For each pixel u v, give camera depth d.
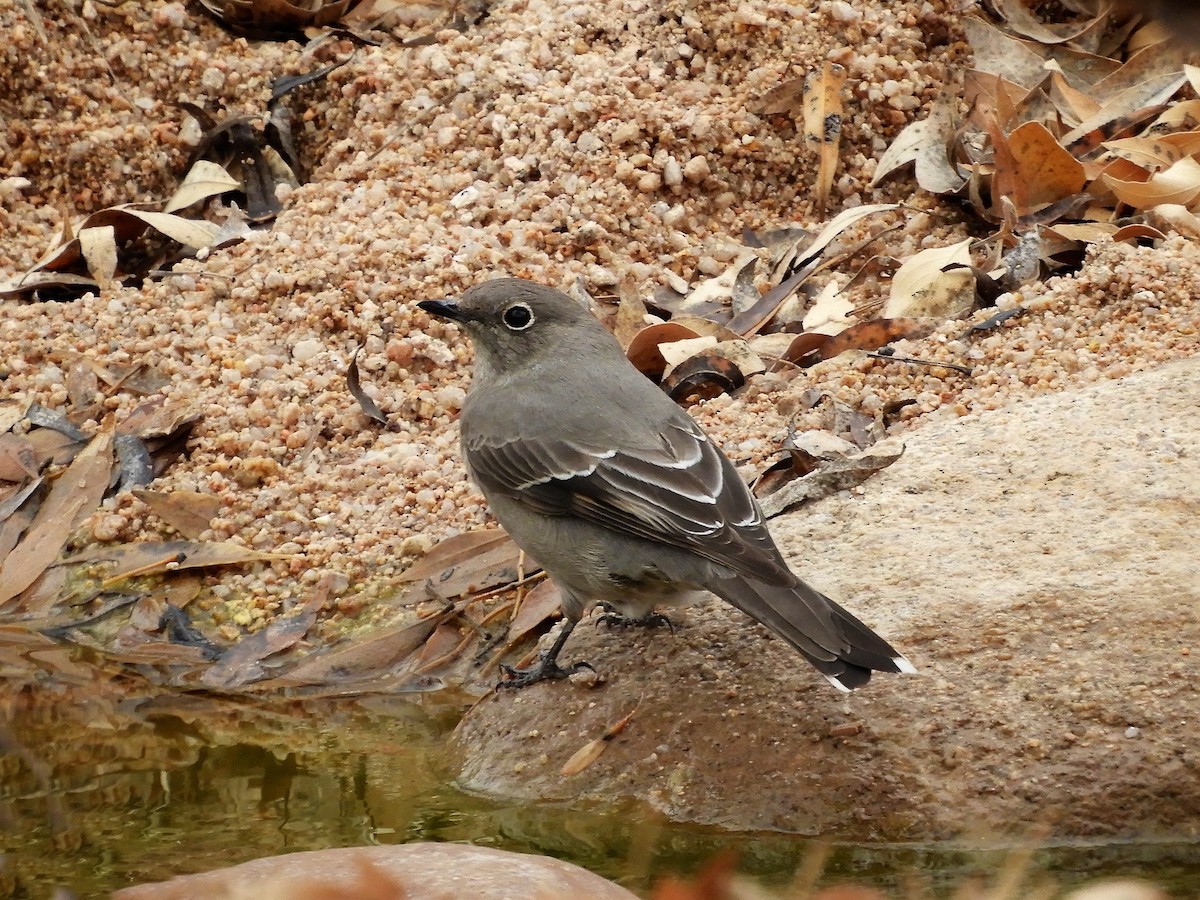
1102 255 12.05
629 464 8.77
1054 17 15.11
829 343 12.29
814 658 7.77
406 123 14.56
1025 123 13.22
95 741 9.55
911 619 8.61
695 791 8.17
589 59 14.56
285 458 11.80
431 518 11.16
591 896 6.75
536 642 10.15
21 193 14.62
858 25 14.57
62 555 11.30
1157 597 8.42
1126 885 7.09
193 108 14.97
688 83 14.52
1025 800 7.77
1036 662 8.22
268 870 7.14
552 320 9.58
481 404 9.56
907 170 14.16
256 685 10.18
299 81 15.27
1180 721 7.81
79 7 15.21
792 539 9.67
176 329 12.96
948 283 12.50
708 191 14.05
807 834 7.88
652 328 12.34
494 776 8.68
